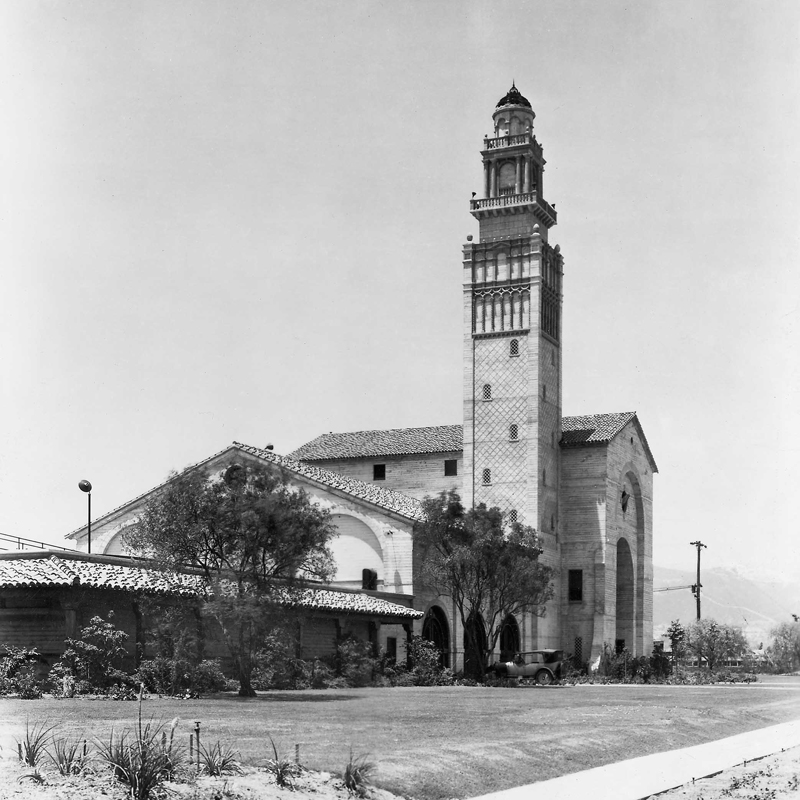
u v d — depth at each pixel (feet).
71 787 58.54
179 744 72.02
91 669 134.10
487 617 218.79
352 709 113.80
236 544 137.90
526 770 78.48
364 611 190.39
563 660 246.27
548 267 280.51
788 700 155.12
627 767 84.12
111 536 228.84
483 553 207.51
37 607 144.25
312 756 72.08
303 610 172.96
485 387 273.13
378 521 224.12
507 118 281.74
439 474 281.54
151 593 144.97
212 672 142.20
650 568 307.37
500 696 150.10
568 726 101.09
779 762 89.45
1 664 132.36
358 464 291.99
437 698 140.36
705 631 333.42
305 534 139.85
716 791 74.23
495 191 280.31
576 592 273.95
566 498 278.87
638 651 297.74
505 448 268.82
